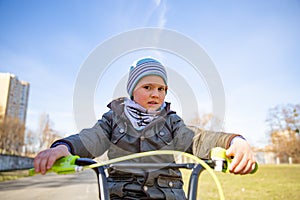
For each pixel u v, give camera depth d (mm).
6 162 17531
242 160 1405
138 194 1602
